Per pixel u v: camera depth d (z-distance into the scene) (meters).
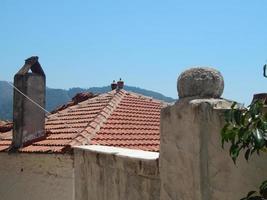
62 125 12.04
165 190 4.34
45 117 12.43
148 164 4.77
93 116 12.08
